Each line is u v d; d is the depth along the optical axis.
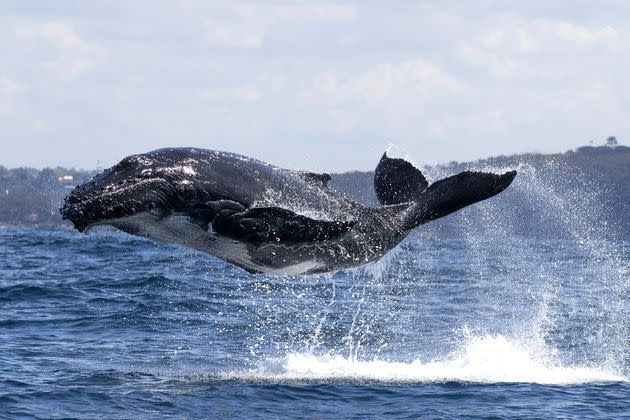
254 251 68.75
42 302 123.12
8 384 73.38
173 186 64.00
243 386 74.56
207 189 65.06
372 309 123.94
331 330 104.56
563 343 99.75
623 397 74.44
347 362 85.31
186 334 99.94
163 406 68.12
